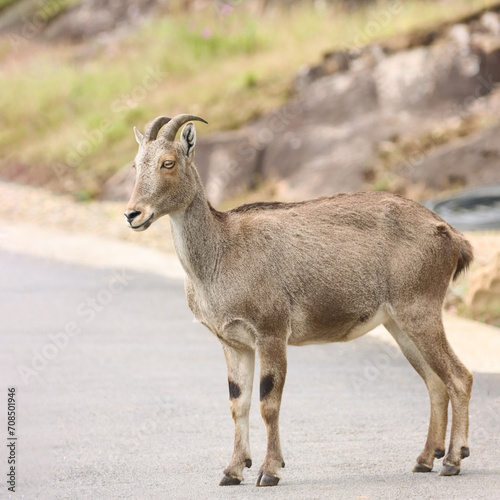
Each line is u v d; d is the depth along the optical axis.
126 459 26.14
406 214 25.27
